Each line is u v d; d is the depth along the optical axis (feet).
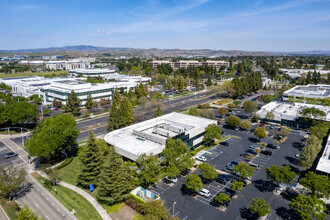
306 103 416.67
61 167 219.00
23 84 556.92
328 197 155.22
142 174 179.63
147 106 414.00
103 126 337.93
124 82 587.27
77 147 264.72
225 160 233.76
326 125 285.02
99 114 402.52
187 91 606.14
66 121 252.83
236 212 157.17
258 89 638.94
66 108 383.86
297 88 529.04
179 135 230.48
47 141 211.20
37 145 206.69
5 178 164.35
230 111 423.64
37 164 226.58
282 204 165.78
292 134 307.78
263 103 491.31
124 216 153.17
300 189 183.42
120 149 211.41
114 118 297.33
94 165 186.60
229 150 257.75
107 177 163.12
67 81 513.86
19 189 184.14
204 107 412.16
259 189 184.55
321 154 237.04
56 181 197.26
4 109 300.20
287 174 169.27
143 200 163.94
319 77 646.33
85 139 287.69
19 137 294.25
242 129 329.11
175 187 186.70
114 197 162.81
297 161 229.86
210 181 195.42
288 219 150.10
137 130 248.52
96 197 174.70
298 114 335.47
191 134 247.91
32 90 504.02
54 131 220.43
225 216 153.07
